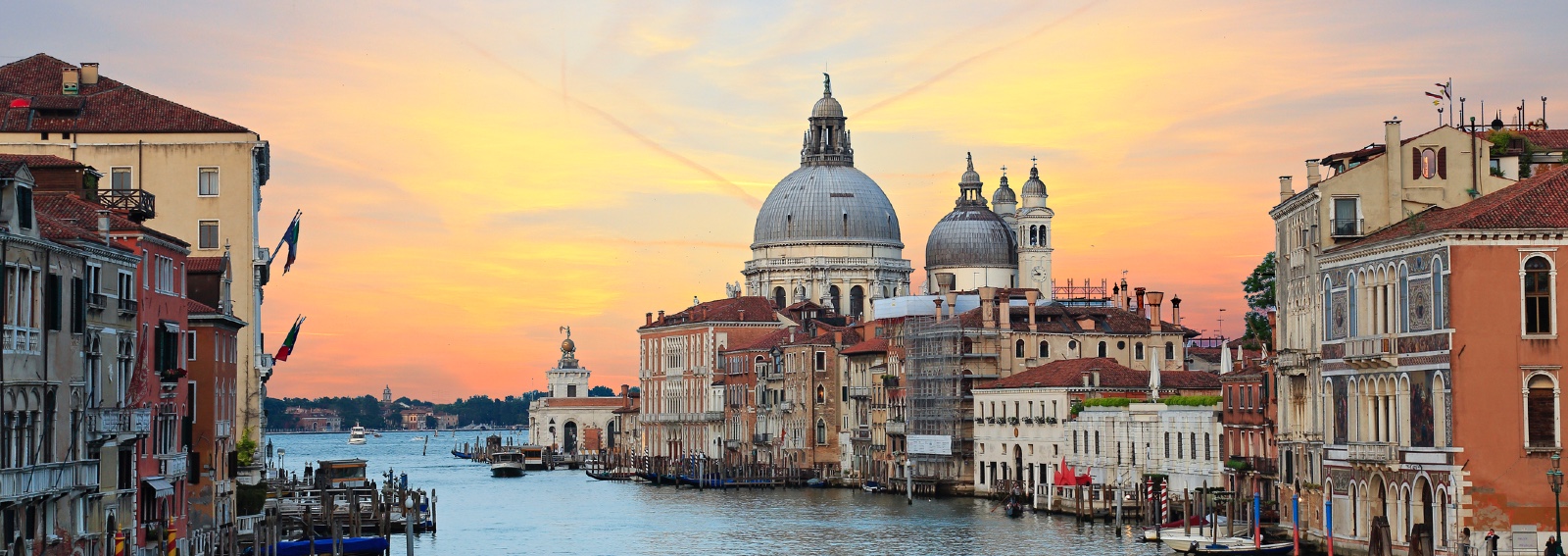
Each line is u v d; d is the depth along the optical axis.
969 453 156.75
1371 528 73.88
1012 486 137.12
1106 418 126.38
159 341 73.94
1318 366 84.62
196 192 102.12
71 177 77.00
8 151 100.12
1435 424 71.19
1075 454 133.38
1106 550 100.44
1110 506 120.81
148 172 101.75
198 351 81.88
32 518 58.34
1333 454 80.88
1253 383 103.50
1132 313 165.75
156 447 73.81
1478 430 69.88
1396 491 75.06
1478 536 69.81
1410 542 69.56
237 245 102.12
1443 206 82.62
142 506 71.19
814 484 185.12
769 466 194.12
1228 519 93.75
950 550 105.00
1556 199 70.94
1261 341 122.88
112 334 66.62
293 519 113.75
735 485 184.88
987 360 157.88
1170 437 117.94
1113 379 137.25
